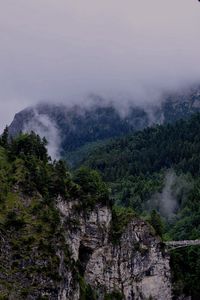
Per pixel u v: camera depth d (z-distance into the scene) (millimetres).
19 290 151750
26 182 174125
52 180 184000
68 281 168000
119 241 197625
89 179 199000
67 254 171000
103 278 190750
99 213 195125
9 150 193750
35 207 169000
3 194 166500
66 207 184250
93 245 191250
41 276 157000
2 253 154500
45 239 163375
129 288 196250
